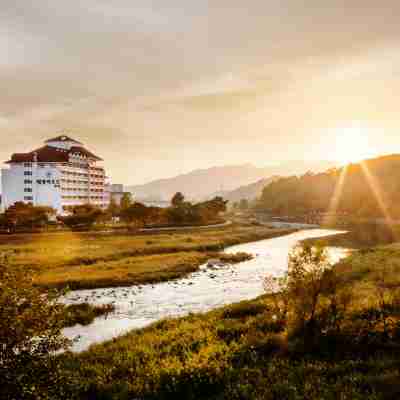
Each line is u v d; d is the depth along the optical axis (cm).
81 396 1259
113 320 2573
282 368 1317
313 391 1123
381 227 13212
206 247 7025
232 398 1148
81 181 15238
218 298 3222
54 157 14088
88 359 1620
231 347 1575
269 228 12800
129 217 10294
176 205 13988
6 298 871
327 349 1449
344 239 9412
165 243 7125
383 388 1099
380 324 1600
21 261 4694
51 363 936
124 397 1227
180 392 1234
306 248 1670
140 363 1529
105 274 4066
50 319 927
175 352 1608
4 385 845
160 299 3183
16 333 864
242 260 5772
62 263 4766
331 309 1642
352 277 3288
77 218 9694
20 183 13638
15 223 8988
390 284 2797
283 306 1994
